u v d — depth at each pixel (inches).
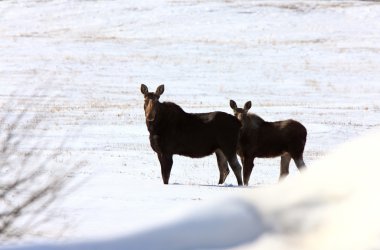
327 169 506.0
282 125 2347.4
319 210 476.7
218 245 472.7
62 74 6879.9
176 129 2257.6
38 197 986.7
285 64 7731.3
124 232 549.0
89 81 6550.2
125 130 3897.6
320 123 4229.8
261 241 464.4
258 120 2351.1
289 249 449.7
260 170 2819.9
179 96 5866.1
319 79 6904.5
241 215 492.4
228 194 529.0
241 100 5654.5
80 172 2304.4
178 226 503.8
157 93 2256.4
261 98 5802.2
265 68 7480.3
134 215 1504.7
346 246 437.4
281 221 478.6
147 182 2207.2
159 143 2245.3
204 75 7052.2
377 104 5413.4
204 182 2399.1
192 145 2271.2
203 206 518.3
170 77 6924.2
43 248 574.6
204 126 2279.8
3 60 7598.4
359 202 466.0
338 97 5920.3
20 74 6781.5
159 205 1675.7
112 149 3201.3
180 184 2207.2
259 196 513.0
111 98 5674.2
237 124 2306.8
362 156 503.8
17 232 922.1
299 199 489.1
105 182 2122.3
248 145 2342.5
